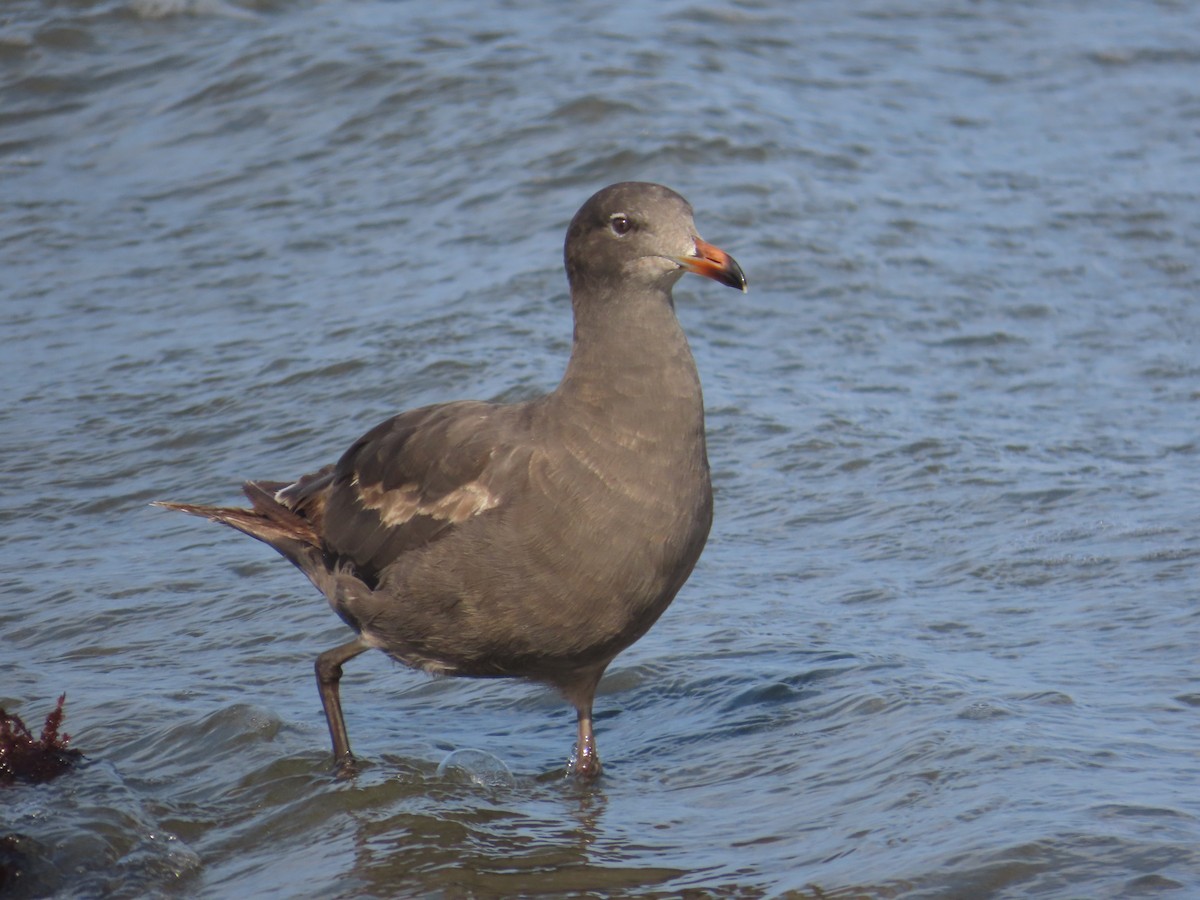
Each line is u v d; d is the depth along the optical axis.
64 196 21.28
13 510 14.35
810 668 10.81
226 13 25.34
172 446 15.46
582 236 9.45
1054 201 20.55
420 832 9.13
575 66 23.19
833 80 24.03
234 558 13.34
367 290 18.45
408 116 22.20
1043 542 12.62
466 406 10.03
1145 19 27.33
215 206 20.80
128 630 12.14
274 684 11.34
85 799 9.49
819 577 12.44
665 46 24.31
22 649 11.91
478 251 19.27
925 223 19.72
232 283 18.84
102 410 16.12
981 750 9.09
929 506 13.52
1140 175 21.42
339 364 16.58
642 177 20.56
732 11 25.94
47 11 25.34
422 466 9.77
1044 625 11.18
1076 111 23.62
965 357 16.81
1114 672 10.27
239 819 9.48
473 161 21.14
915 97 23.77
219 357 17.05
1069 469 14.07
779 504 13.79
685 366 9.38
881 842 8.29
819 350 16.98
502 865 8.66
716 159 20.92
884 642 11.13
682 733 10.30
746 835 8.74
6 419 15.99
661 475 9.25
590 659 9.70
